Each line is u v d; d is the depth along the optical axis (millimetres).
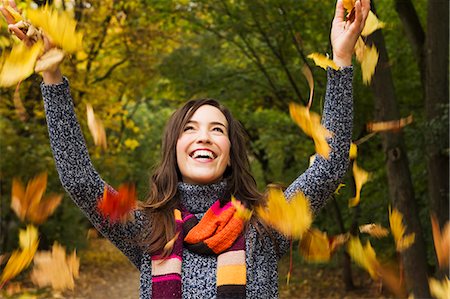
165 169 2057
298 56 8727
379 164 8977
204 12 8727
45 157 9352
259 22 8359
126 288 12289
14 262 1444
